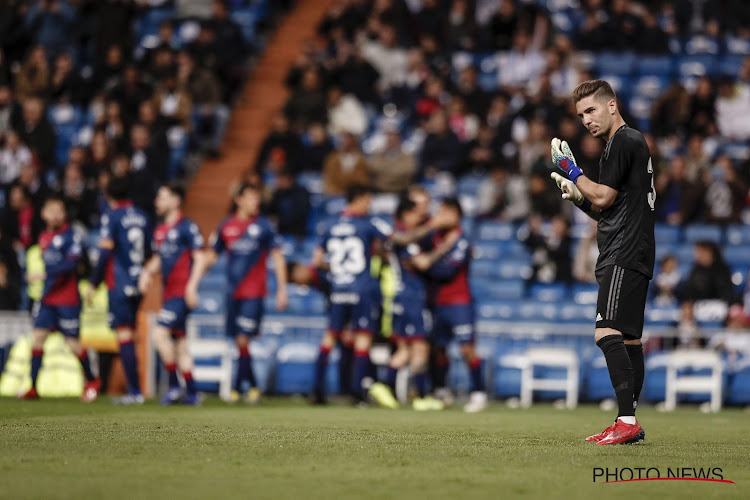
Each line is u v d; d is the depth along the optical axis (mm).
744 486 14008
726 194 54719
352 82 63062
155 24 70438
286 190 54312
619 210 19625
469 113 59562
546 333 45656
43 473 14211
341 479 14016
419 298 38156
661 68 65500
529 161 55562
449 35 66875
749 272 50000
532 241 51656
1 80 66188
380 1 67438
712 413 38938
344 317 38219
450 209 37500
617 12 66438
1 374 42031
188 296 35469
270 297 50531
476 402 37844
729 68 66312
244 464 15500
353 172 56500
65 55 63906
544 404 45312
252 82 67625
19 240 51969
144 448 17547
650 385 44938
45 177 57406
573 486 13695
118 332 35875
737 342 44906
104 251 35281
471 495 12773
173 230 35594
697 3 69375
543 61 63062
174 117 58406
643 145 19531
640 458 17078
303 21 73312
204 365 46062
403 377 44281
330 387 45156
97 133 55906
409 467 15445
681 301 48094
